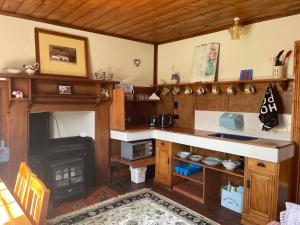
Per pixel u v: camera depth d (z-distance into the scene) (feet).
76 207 9.91
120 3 8.79
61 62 11.33
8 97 9.51
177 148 12.22
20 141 9.94
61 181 10.16
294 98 9.19
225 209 10.07
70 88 11.48
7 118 9.64
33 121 10.83
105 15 10.15
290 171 9.01
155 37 13.92
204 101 12.46
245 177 9.01
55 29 11.22
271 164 8.28
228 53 11.54
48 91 10.83
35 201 4.55
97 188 12.05
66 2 8.79
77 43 11.87
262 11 9.48
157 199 10.77
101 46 12.80
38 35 10.66
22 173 5.72
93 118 12.39
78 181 10.64
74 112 12.93
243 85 10.78
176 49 14.06
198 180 10.93
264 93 10.15
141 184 12.67
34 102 10.25
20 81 9.82
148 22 11.05
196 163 10.93
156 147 12.79
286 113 9.50
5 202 4.95
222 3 8.69
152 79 15.28
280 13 9.62
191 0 8.44
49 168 10.07
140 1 8.59
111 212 9.47
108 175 12.81
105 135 12.70
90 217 9.05
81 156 11.52
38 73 10.58
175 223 8.77
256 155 8.65
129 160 12.59
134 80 14.38
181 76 13.80
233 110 11.26
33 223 4.28
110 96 12.69
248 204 8.91
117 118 12.44
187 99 13.34
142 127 13.25
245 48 10.87
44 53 10.83
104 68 12.98
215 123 11.98
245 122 10.82
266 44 10.17
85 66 12.12
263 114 9.57
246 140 9.62
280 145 8.41
